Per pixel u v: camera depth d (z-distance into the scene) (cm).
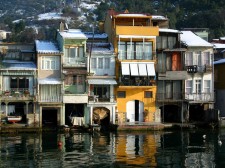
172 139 5912
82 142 5628
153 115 7269
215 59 8681
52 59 6962
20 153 4875
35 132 6500
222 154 4906
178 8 18550
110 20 7662
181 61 7444
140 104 7269
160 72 7269
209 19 14950
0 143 5512
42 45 7306
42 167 4225
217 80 8056
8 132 6406
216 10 15462
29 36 15712
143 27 7212
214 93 7988
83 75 7019
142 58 7238
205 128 6994
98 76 7112
